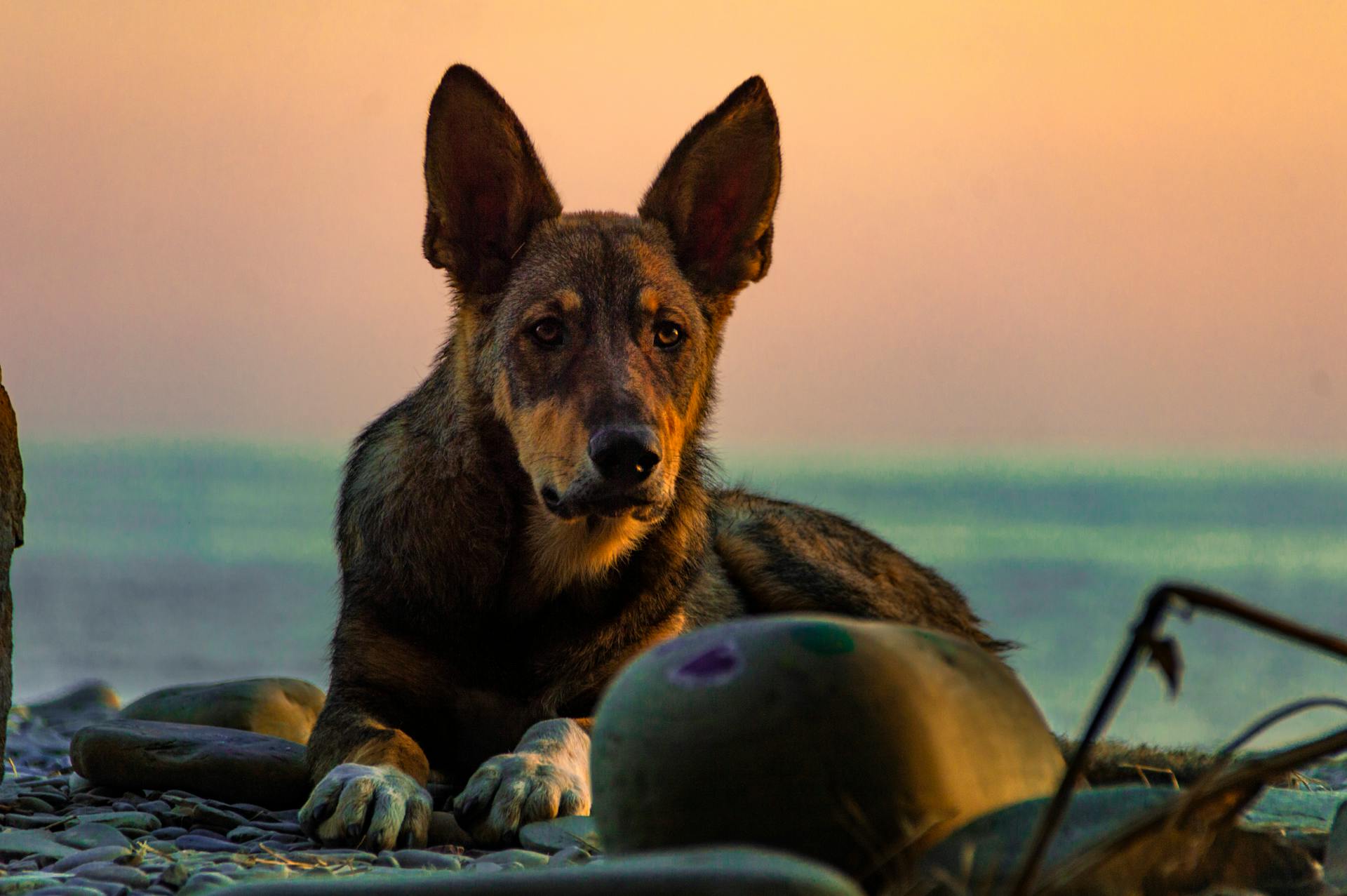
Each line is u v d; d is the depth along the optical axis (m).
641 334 6.49
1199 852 3.19
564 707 6.42
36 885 3.89
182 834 5.05
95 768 6.02
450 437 6.45
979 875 2.98
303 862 4.48
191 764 5.96
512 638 6.41
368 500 6.57
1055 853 3.00
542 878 2.79
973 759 3.22
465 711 6.44
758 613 8.16
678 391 6.58
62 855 4.46
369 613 6.41
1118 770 5.98
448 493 6.34
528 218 6.77
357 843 4.98
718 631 3.37
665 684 3.27
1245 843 3.40
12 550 5.65
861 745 3.11
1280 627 2.64
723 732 3.14
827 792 3.09
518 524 6.34
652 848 3.20
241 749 6.07
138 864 4.26
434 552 6.32
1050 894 2.92
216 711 7.46
